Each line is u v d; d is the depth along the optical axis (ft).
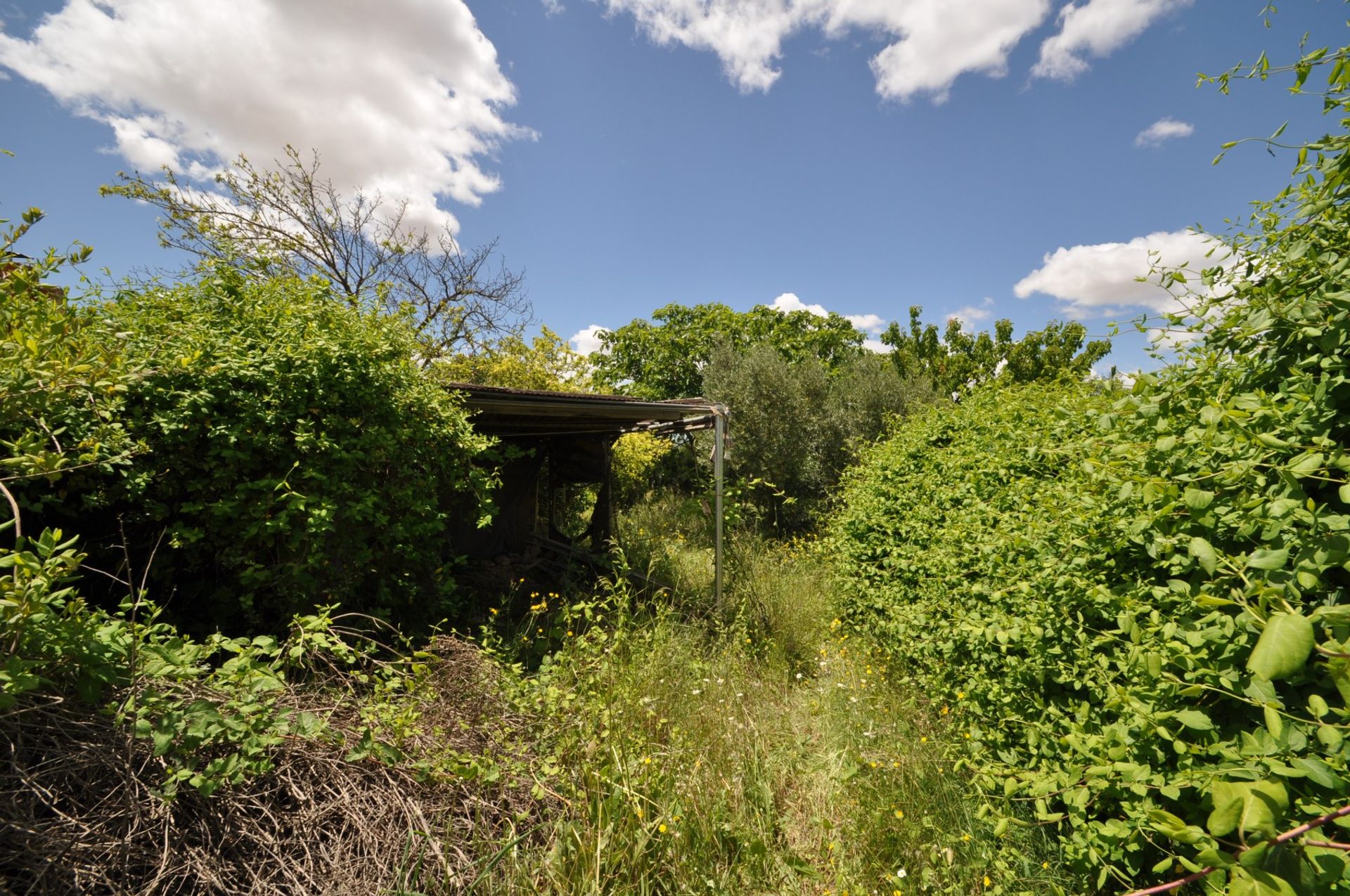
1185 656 5.68
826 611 20.18
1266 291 5.49
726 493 24.16
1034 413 13.34
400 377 14.20
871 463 23.03
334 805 8.00
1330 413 4.88
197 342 11.41
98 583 11.30
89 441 8.61
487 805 9.03
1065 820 9.02
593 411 19.84
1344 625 3.43
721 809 9.78
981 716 10.40
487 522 15.43
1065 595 8.11
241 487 11.27
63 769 6.45
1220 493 5.72
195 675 7.64
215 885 6.62
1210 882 4.78
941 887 8.46
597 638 14.43
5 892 5.58
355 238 43.32
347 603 13.35
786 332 64.54
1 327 7.04
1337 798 4.47
